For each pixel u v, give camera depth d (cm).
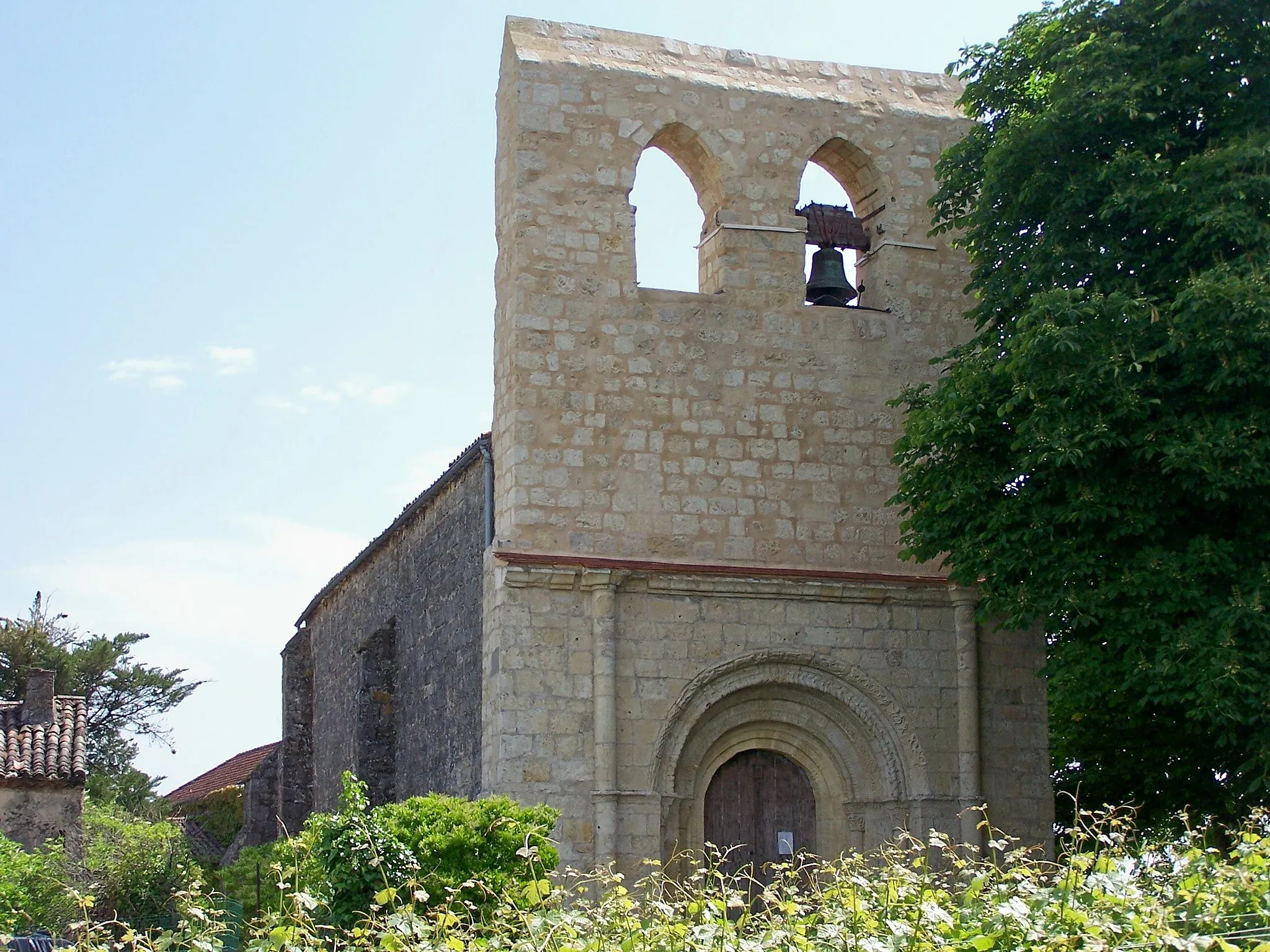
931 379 2509
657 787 2259
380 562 3456
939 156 2550
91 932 1255
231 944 2111
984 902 1305
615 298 2384
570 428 2333
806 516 2414
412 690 3055
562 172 2394
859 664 2383
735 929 1287
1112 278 2128
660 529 2345
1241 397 1991
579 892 2169
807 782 2397
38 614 6175
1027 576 2127
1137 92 2100
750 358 2431
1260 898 1259
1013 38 2348
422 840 1827
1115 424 2017
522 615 2255
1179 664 1938
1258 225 1988
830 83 2581
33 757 3219
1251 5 2084
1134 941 1144
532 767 2217
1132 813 2505
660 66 2484
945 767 2383
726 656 2325
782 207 2489
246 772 5572
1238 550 2000
